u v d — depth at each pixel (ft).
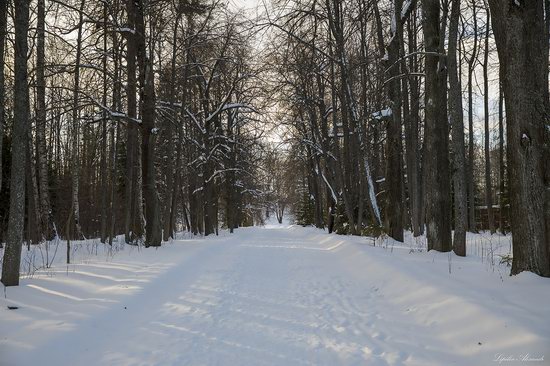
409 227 101.96
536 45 23.12
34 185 56.13
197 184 112.78
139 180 67.00
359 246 45.27
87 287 25.93
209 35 65.41
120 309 22.02
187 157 104.22
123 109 69.36
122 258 40.86
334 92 74.95
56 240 60.54
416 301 23.13
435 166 39.93
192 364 16.05
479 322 17.80
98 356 16.57
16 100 25.85
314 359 16.61
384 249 43.45
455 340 17.30
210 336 19.27
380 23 60.90
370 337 18.98
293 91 79.87
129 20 52.19
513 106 23.27
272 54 66.08
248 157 116.88
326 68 78.28
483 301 19.77
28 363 14.93
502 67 23.89
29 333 17.07
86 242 60.23
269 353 17.24
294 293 28.53
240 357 16.79
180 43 65.77
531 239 22.79
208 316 22.52
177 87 72.90
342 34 64.54
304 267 40.40
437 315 20.24
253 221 260.01
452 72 37.83
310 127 98.37
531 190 22.76
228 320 21.86
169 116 65.57
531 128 22.79
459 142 37.63
